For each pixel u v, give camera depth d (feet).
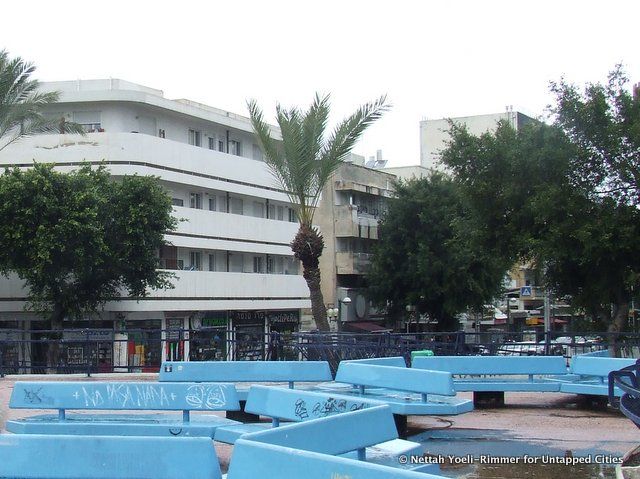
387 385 34.14
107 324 132.46
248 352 61.05
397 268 177.88
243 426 26.86
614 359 40.37
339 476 15.10
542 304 265.95
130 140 133.08
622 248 73.72
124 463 18.49
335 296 192.95
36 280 116.37
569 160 77.00
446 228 167.32
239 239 160.35
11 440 19.06
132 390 28.14
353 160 224.94
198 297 146.10
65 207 112.37
